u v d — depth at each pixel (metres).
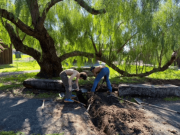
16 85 6.30
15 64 18.94
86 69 10.76
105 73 5.09
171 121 3.33
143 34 6.68
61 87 5.58
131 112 3.62
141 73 8.33
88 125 3.18
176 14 6.74
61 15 7.74
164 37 6.95
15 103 4.35
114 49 7.83
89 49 8.34
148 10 6.39
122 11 7.04
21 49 7.57
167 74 9.73
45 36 6.94
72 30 7.66
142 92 5.20
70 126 3.03
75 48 8.72
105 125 3.12
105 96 5.00
